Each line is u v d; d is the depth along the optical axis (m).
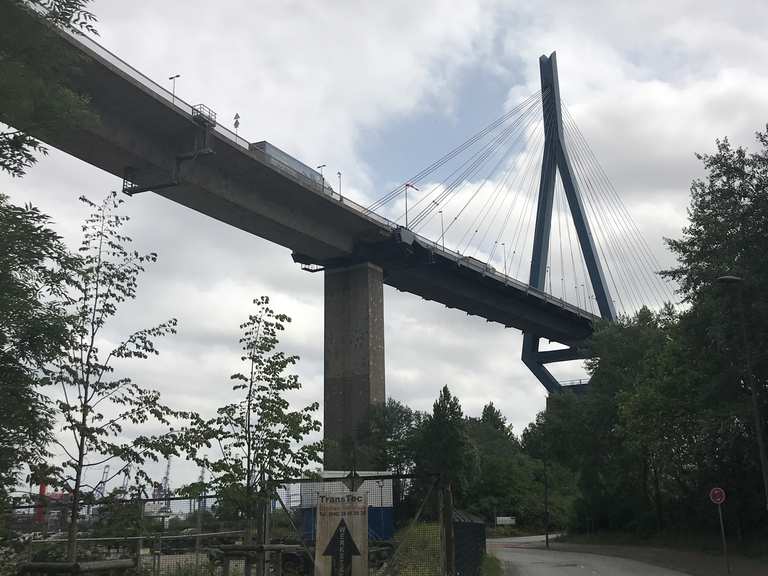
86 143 57.28
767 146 33.06
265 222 75.62
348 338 87.69
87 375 10.71
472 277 98.94
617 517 64.81
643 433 46.12
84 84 52.59
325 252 87.62
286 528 17.61
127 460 10.86
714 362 36.62
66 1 10.16
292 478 11.96
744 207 32.97
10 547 10.89
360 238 88.69
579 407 62.97
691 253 35.78
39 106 9.70
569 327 121.00
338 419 85.56
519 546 63.81
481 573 23.70
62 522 11.97
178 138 62.06
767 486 29.12
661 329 59.75
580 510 69.81
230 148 65.06
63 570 10.03
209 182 66.38
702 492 44.09
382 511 17.45
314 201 77.31
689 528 49.94
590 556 46.94
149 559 16.86
